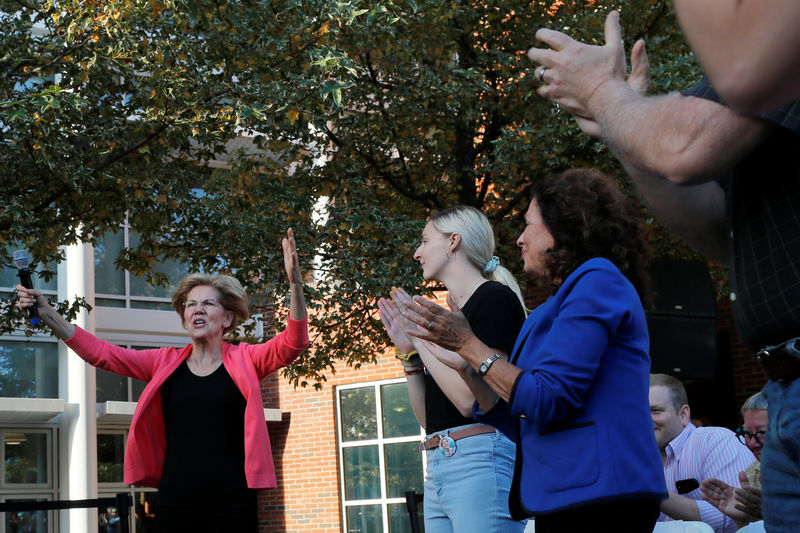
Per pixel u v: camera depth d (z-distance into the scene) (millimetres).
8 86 7090
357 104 9797
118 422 14430
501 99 9797
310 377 10156
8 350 13344
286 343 3754
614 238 2193
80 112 6641
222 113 7527
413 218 10055
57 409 13047
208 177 9484
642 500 1976
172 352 3955
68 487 13344
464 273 3227
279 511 15039
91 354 3912
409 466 14055
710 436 3951
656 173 1211
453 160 10094
